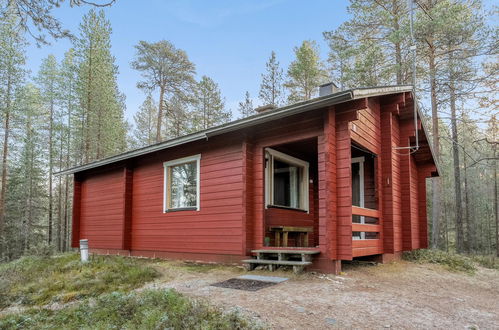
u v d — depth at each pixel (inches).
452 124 679.1
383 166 312.5
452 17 508.7
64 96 909.8
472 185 1032.2
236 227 285.3
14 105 733.9
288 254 252.5
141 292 186.2
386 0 615.8
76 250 470.9
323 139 248.1
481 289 241.4
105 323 147.3
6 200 870.4
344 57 644.7
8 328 161.5
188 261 318.0
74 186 474.9
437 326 145.1
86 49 749.9
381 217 303.3
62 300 208.2
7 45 685.9
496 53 555.8
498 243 854.5
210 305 155.0
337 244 237.6
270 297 174.4
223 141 306.5
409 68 594.6
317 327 134.8
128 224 389.1
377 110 313.9
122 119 1019.9
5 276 281.9
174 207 350.0
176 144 316.5
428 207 908.6
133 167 401.1
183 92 952.9
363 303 169.5
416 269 290.0
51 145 912.9
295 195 351.3
